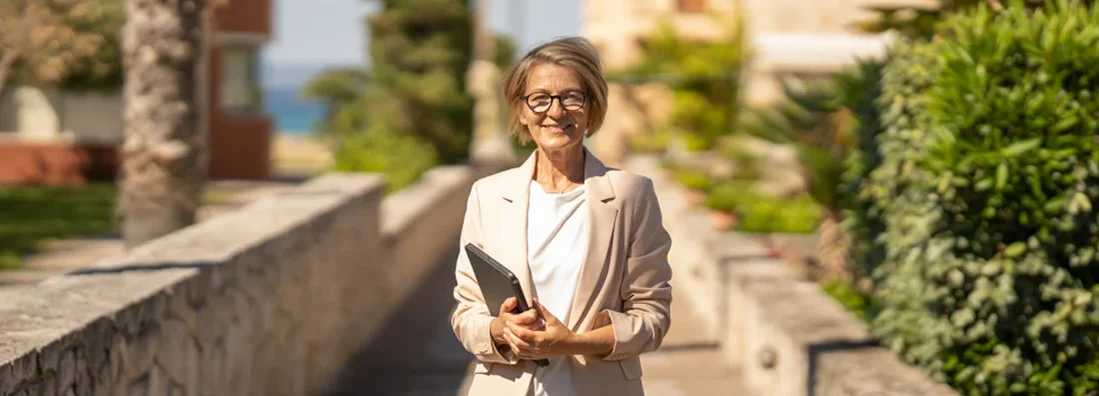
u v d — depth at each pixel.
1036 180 5.71
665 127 28.61
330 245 10.50
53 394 4.30
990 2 7.54
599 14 37.25
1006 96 5.72
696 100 26.91
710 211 17.72
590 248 3.98
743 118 19.73
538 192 4.08
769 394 8.78
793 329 7.82
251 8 34.84
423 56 36.81
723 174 21.67
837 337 7.47
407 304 15.62
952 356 6.22
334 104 60.44
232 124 35.66
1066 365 6.04
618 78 30.83
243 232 8.11
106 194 29.12
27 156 32.44
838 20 19.80
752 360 9.78
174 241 7.45
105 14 28.17
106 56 29.09
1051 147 5.73
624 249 4.03
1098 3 6.05
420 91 36.50
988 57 5.86
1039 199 5.79
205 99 11.30
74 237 20.27
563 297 4.00
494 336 3.97
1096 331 5.93
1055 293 5.90
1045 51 5.71
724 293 11.68
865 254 8.23
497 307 3.96
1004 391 6.11
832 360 6.68
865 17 18.80
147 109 10.94
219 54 35.44
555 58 3.99
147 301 5.38
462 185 25.52
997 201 5.81
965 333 6.14
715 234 13.97
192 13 11.05
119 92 30.83
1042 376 6.01
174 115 10.96
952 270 6.00
